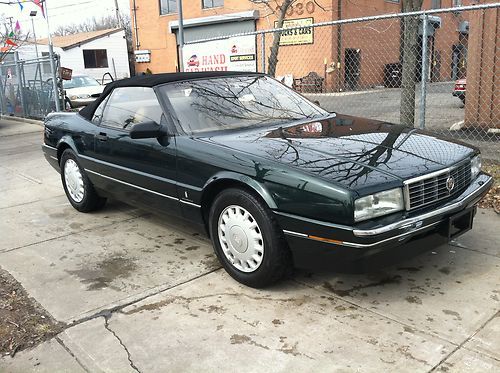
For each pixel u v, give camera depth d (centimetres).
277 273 347
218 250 383
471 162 379
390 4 2577
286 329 311
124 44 3772
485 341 288
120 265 419
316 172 317
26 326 329
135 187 455
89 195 546
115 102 495
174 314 336
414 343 289
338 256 309
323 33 2236
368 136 385
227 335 308
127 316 336
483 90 884
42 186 712
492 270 377
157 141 415
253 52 938
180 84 449
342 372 267
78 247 465
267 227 337
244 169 345
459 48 2605
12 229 527
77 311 346
